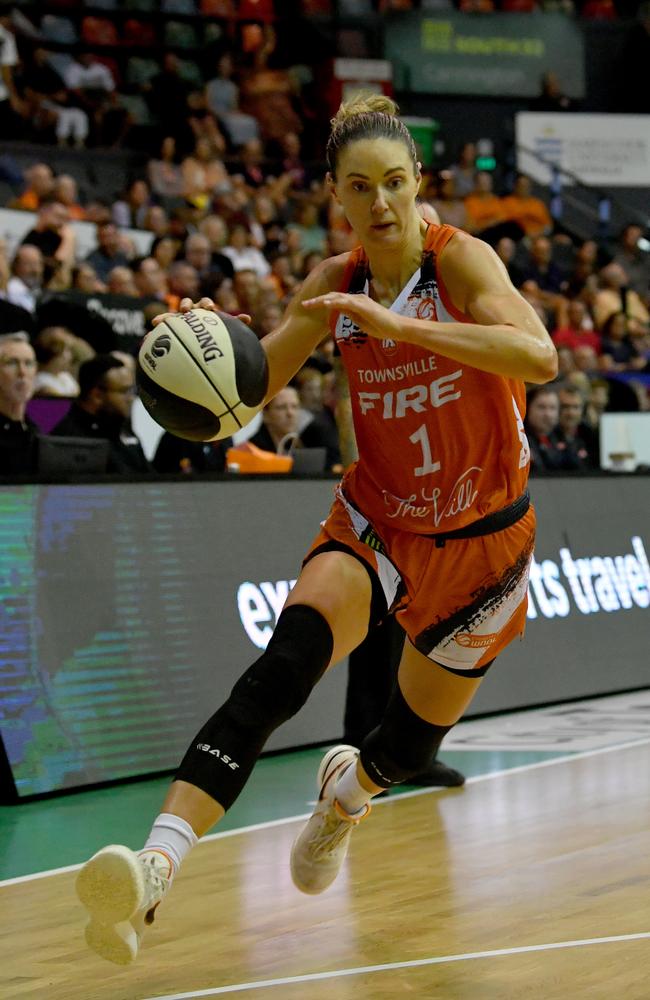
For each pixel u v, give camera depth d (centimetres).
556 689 1827
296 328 738
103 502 1350
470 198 3669
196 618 1406
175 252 2753
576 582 1891
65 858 1033
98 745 1301
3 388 1409
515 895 880
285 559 1512
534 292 3322
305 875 795
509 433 703
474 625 728
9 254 2589
